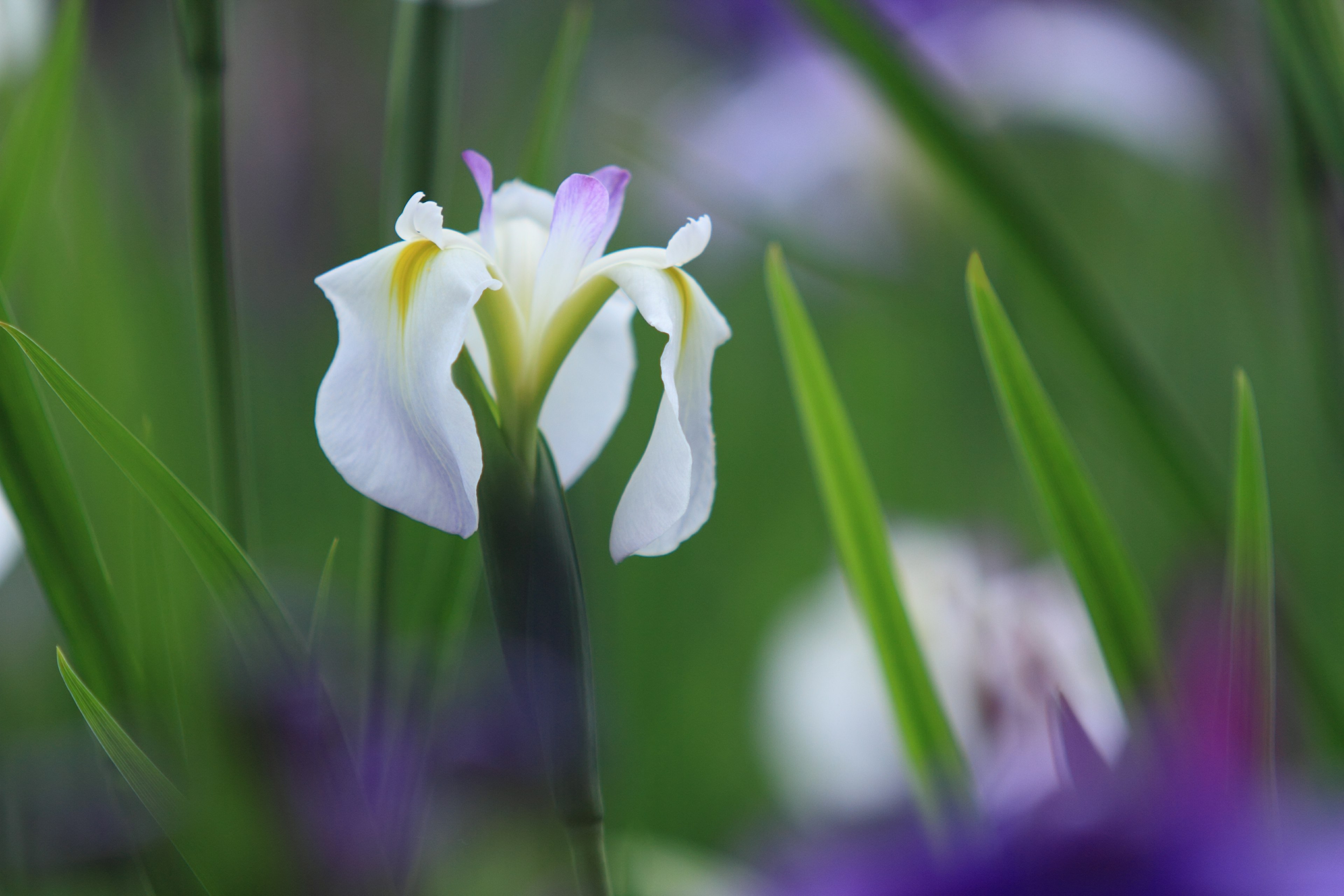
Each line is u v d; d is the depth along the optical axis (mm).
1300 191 1539
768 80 3365
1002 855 1273
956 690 1546
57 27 1474
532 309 1350
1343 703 1468
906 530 2270
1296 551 2299
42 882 1456
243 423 1405
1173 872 1255
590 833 1321
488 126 3604
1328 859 1253
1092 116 2820
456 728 1464
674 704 2381
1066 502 1396
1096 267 3098
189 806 1327
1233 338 3035
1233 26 2225
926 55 2863
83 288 2111
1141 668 1386
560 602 1326
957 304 2293
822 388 1455
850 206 2814
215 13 1395
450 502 1301
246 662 1335
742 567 2988
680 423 1331
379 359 1310
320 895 1331
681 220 3523
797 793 1868
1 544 1481
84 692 1312
